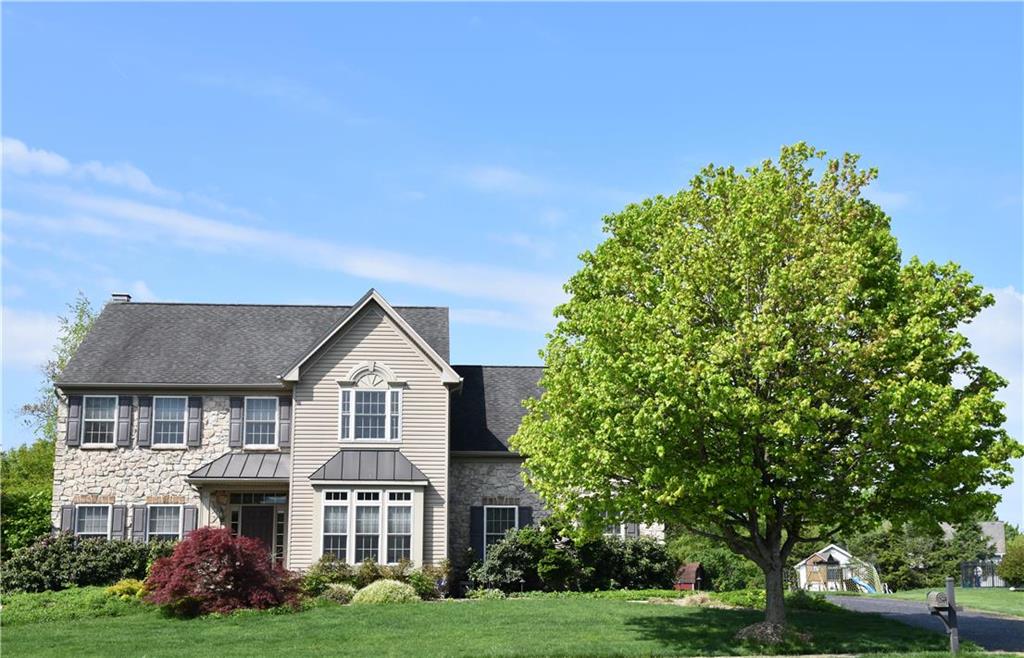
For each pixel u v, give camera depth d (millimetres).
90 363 37562
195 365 37750
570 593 33219
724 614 26656
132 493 36406
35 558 32625
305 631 24094
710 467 21172
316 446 35531
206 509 36500
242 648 21922
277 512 37188
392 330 36531
